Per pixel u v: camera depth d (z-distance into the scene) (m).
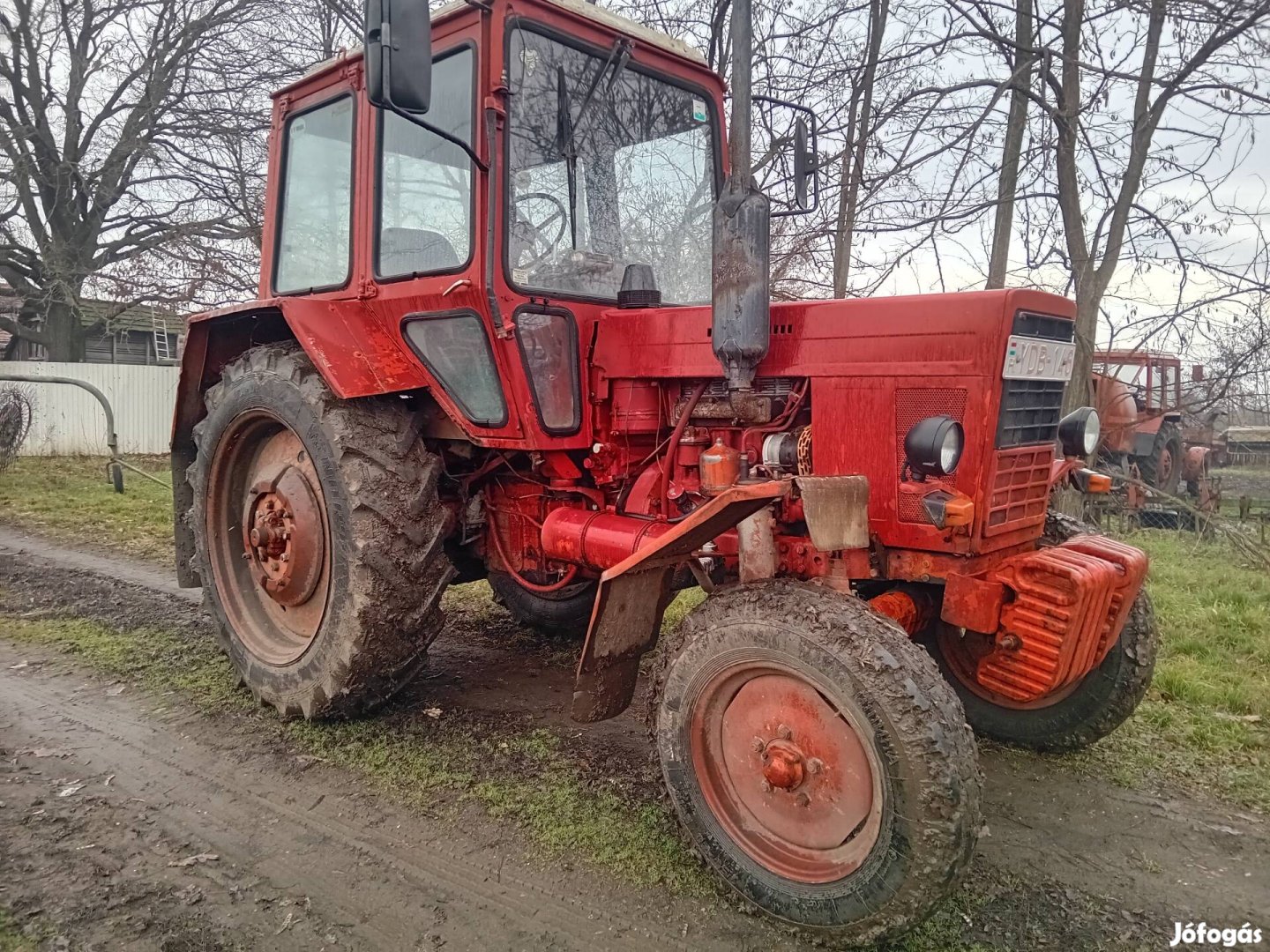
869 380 2.89
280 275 4.31
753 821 2.54
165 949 2.27
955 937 2.37
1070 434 3.25
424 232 3.55
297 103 4.16
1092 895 2.58
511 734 3.59
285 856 2.72
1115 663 3.24
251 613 4.10
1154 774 3.32
